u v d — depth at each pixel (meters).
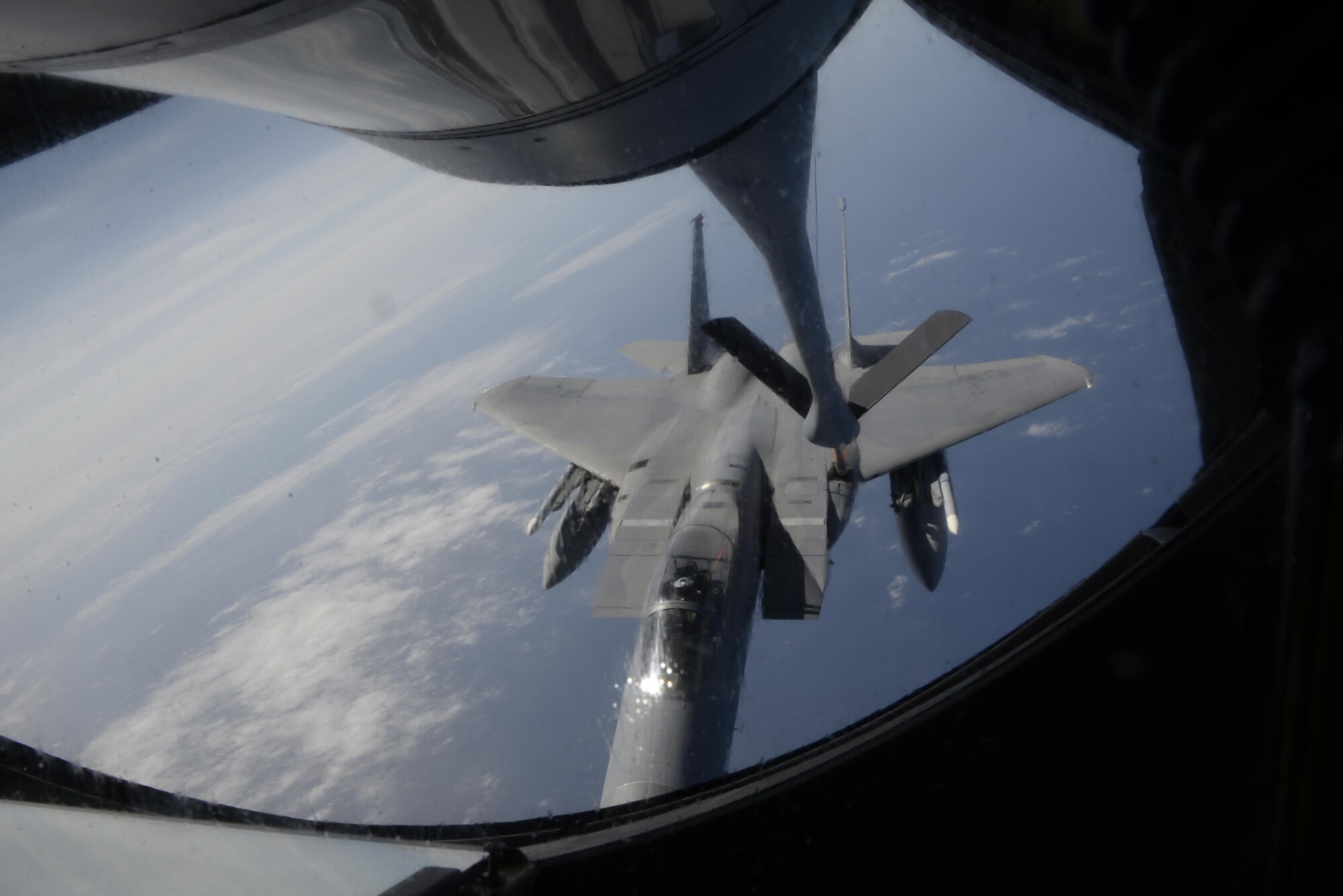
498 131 4.59
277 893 1.81
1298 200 0.47
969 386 19.25
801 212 7.60
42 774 2.47
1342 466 0.61
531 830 2.32
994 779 1.83
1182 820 1.59
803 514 15.66
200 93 3.67
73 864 1.95
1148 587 1.70
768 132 5.63
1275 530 1.50
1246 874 1.37
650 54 4.12
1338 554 0.66
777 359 10.88
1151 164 2.02
